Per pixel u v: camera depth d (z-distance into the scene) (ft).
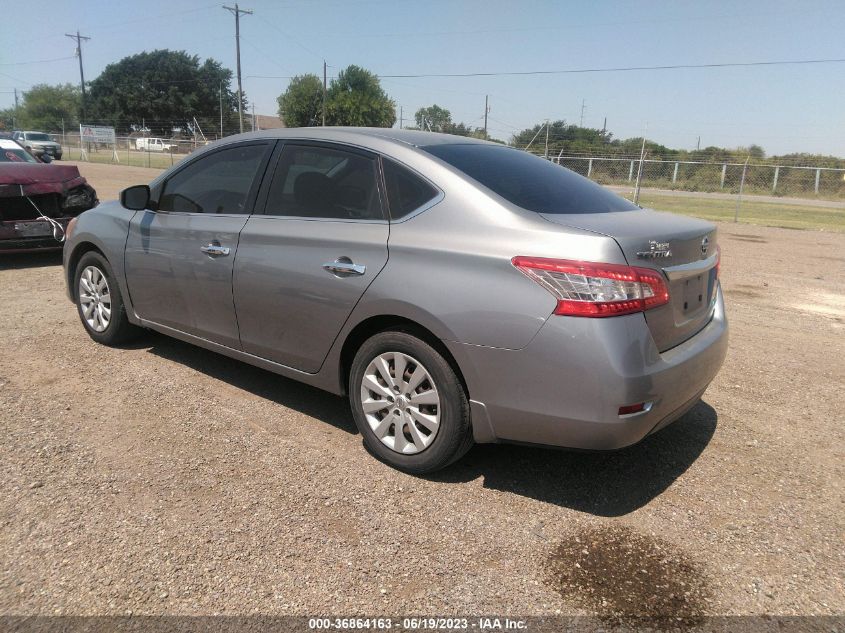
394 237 10.16
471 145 11.95
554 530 9.21
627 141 144.36
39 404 12.76
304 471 10.57
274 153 12.36
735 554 8.80
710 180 112.16
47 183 24.76
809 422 13.20
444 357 9.78
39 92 301.43
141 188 14.34
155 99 279.49
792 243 42.63
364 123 223.30
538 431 9.14
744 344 18.48
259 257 11.83
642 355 8.72
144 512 9.27
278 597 7.68
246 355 12.71
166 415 12.49
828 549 8.97
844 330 20.18
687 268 9.83
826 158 116.37
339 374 11.21
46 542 8.54
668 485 10.59
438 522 9.30
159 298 14.23
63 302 20.59
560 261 8.72
